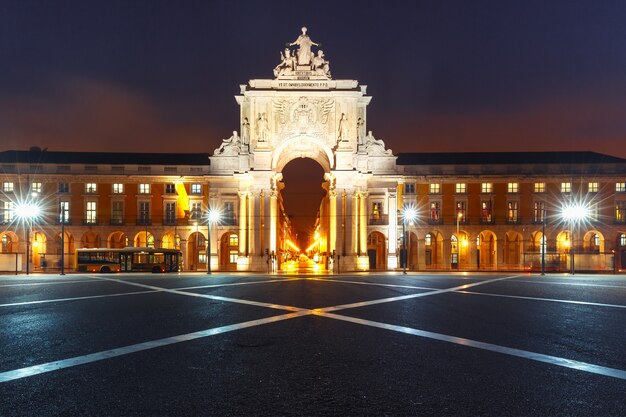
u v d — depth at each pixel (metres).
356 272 37.12
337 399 5.49
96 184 44.38
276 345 8.27
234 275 31.20
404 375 6.45
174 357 7.42
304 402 5.39
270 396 5.59
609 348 8.05
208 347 8.11
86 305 13.59
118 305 13.58
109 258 37.22
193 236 45.59
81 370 6.69
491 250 47.12
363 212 41.72
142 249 37.28
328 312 12.13
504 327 10.03
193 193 44.44
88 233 44.78
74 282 22.92
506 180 44.97
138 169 44.25
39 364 7.01
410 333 9.34
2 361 7.19
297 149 43.41
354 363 7.07
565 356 7.50
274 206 41.34
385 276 29.41
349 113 41.84
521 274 32.75
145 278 26.58
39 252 45.19
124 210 44.31
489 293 17.27
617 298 15.62
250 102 42.12
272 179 41.38
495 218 44.91
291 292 17.58
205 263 45.56
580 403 5.34
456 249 46.66
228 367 6.85
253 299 15.10
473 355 7.56
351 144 41.72
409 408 5.20
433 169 44.81
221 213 43.28
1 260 36.38
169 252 37.66
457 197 45.00
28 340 8.68
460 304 13.90
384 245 46.25
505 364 7.01
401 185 44.06
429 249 46.81
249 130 42.53
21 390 5.80
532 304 13.94
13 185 43.66
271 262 40.69
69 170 44.06
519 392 5.72
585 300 15.00
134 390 5.80
